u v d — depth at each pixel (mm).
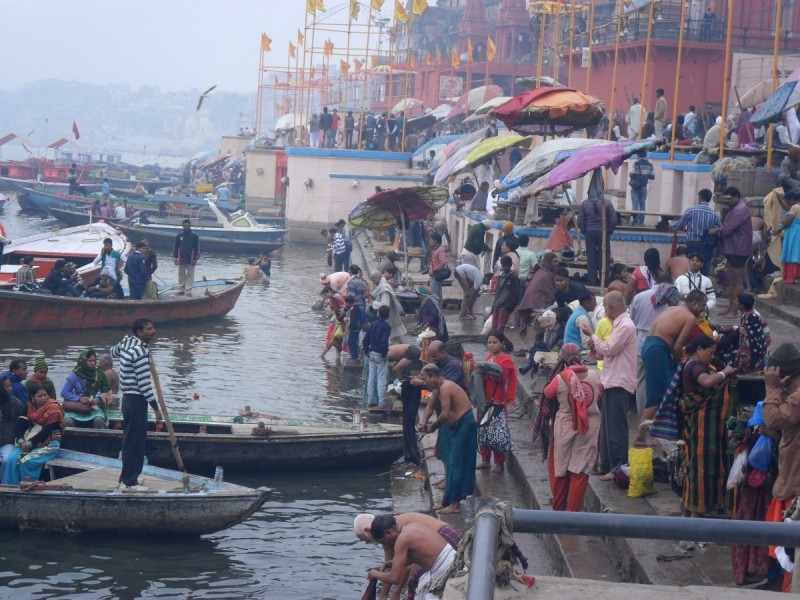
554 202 25547
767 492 7898
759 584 7625
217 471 12516
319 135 56656
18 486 12227
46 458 13117
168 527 12086
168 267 41312
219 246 45875
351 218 25047
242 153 78875
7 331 24406
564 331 14859
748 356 10719
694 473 8898
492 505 4270
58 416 13234
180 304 26656
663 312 11117
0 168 83250
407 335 21031
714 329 11797
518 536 10953
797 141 22703
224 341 24844
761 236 18344
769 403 7246
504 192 26703
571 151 19844
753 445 7949
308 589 10859
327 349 22766
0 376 13164
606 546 9594
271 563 11547
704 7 42188
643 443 11023
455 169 27031
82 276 28844
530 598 4547
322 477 14711
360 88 97000
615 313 10734
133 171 106062
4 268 28703
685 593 4625
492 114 22797
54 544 11883
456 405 11734
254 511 12062
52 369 21016
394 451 15180
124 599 10508
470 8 75312
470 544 4711
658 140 18141
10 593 10531
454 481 11797
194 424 15375
